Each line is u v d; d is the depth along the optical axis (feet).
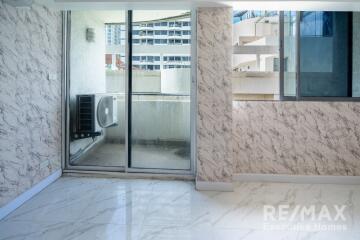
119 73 15.31
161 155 14.90
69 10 14.08
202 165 12.82
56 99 14.11
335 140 13.87
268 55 14.25
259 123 14.05
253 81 14.30
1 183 9.87
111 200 11.59
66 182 13.73
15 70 10.59
